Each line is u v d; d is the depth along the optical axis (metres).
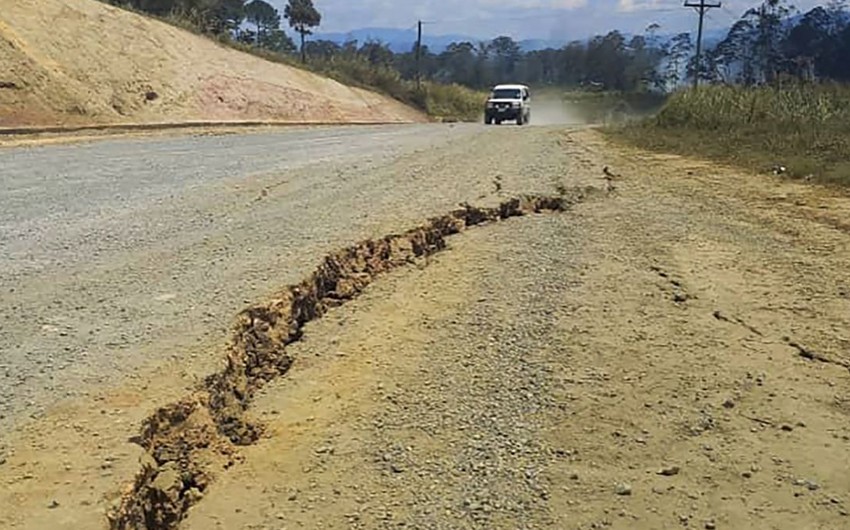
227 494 4.24
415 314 7.23
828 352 6.41
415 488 4.32
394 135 24.70
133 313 6.17
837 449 4.88
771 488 4.43
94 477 3.84
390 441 4.84
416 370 5.94
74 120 25.34
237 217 10.02
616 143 22.19
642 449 4.82
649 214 11.74
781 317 7.23
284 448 4.76
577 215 11.62
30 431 4.26
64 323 5.94
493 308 7.35
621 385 5.71
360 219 9.87
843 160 16.36
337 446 4.78
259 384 5.68
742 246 9.86
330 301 7.48
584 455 4.73
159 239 8.73
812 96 23.56
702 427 5.12
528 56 92.69
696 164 17.52
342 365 6.06
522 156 17.52
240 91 35.28
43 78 25.70
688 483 4.46
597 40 80.38
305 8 54.84
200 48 37.22
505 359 6.15
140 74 30.89
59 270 7.41
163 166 15.07
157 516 3.97
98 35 31.05
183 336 5.68
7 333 5.71
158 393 4.74
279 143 21.03
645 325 6.96
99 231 9.12
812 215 11.80
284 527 3.94
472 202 11.25
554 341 6.55
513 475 4.48
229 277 7.16
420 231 9.54
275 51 50.62
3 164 14.98
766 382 5.82
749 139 20.75
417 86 54.72
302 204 10.97
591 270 8.66
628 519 4.09
